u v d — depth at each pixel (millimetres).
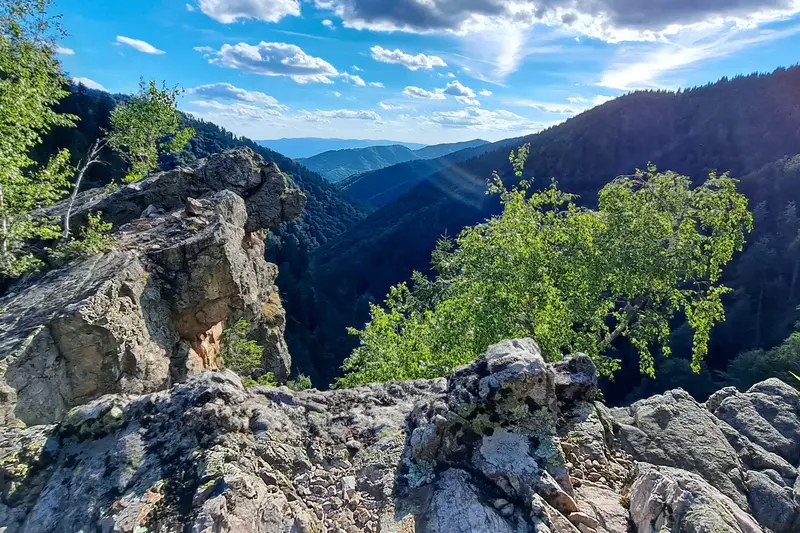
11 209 13898
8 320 9828
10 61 16484
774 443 6012
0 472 4141
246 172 22188
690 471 5363
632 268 18250
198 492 3787
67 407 9523
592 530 4102
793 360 31375
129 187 20234
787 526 4945
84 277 11586
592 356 15867
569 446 5168
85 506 3803
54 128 52531
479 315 14438
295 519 3789
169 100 31344
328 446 5047
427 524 4059
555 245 18344
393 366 14180
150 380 11641
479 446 4809
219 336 18750
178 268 13383
